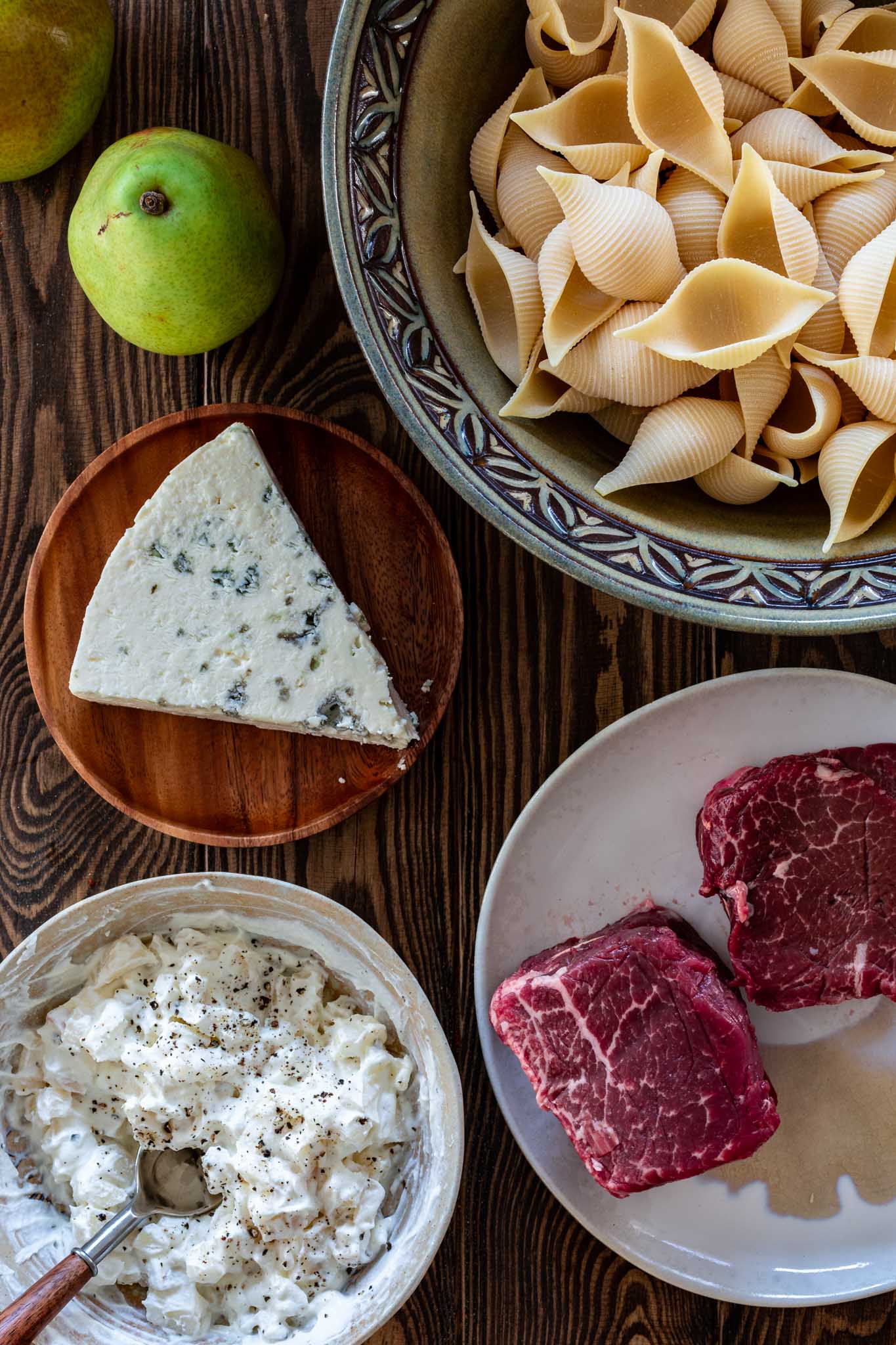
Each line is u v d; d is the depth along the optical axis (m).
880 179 0.93
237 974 1.14
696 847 1.16
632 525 0.93
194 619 1.12
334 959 1.14
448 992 1.19
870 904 1.09
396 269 0.93
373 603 1.16
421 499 1.14
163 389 1.19
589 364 0.95
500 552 1.18
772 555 0.93
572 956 1.10
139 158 0.98
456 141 0.98
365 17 0.88
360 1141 1.09
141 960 1.14
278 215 1.15
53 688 1.16
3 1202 1.12
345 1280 1.12
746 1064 1.06
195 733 1.17
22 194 1.18
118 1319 1.11
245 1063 1.12
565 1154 1.14
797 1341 1.17
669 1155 1.06
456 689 1.19
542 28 0.95
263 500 1.12
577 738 1.18
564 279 0.92
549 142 0.94
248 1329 1.10
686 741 1.15
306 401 1.18
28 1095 1.15
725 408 0.95
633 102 0.91
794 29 0.94
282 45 1.17
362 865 1.19
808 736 1.15
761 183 0.90
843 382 0.96
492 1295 1.18
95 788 1.15
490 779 1.19
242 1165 1.08
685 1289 1.15
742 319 0.93
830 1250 1.15
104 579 1.12
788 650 1.18
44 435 1.19
